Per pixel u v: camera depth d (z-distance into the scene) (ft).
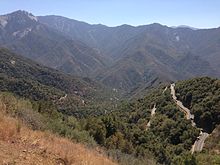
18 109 57.72
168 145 230.07
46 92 549.13
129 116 326.85
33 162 27.25
